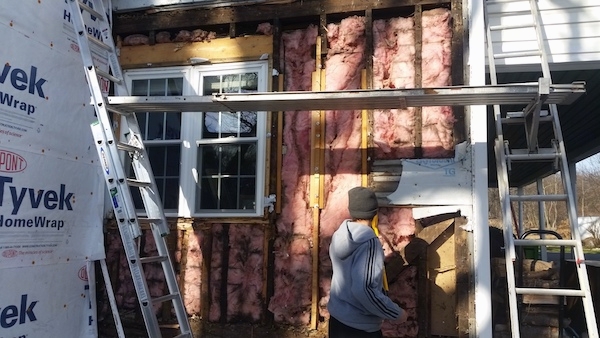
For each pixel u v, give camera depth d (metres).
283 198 4.24
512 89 2.94
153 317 3.16
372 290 2.52
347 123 4.18
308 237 4.16
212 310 4.28
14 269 3.37
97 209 4.21
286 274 4.17
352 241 2.65
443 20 4.08
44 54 3.69
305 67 4.34
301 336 4.05
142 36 4.73
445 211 3.85
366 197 2.82
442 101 3.20
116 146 3.33
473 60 3.92
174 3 4.61
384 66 4.17
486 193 3.79
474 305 3.72
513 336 3.19
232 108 3.54
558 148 3.56
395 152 4.05
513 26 3.98
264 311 4.15
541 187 9.26
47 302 3.65
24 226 3.46
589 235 28.30
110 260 4.53
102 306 4.48
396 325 3.90
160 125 4.64
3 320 3.27
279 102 3.29
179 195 4.47
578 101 5.93
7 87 3.35
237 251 4.29
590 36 4.05
